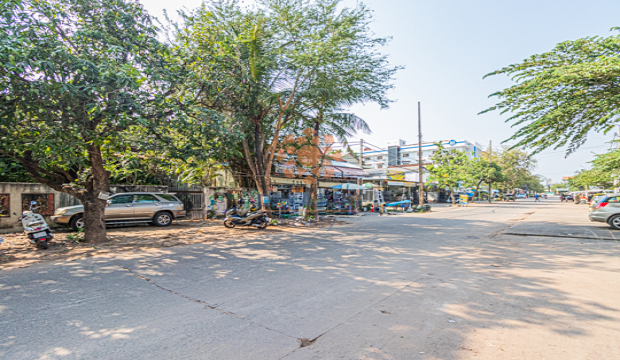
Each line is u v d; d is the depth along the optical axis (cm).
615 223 1220
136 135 928
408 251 819
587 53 729
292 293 489
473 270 623
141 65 830
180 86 912
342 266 659
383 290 501
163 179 1714
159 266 665
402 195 3488
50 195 1236
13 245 903
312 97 1352
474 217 1909
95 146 911
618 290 493
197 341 335
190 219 1631
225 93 1162
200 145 899
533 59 775
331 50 1254
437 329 360
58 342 335
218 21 1294
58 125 699
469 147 7044
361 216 1992
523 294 477
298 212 1711
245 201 1794
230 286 526
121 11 841
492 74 822
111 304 446
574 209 2733
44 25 734
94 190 953
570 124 783
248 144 1590
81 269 640
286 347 321
